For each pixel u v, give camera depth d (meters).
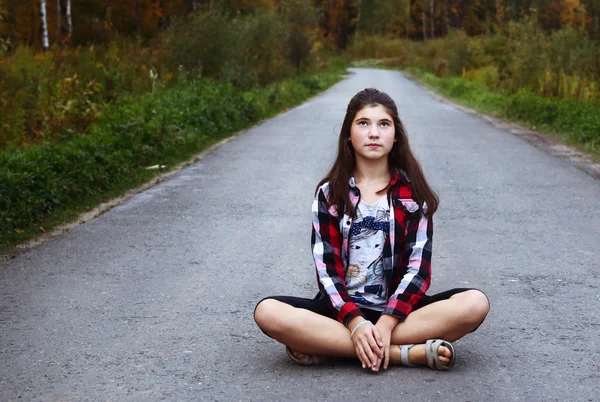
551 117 16.06
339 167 3.55
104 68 16.08
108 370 3.63
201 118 14.50
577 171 10.18
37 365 3.71
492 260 5.75
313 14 40.06
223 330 4.22
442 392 3.28
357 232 3.51
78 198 8.19
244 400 3.24
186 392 3.35
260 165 10.87
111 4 41.47
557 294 4.86
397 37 90.56
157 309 4.62
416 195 3.51
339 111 21.02
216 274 5.45
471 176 9.78
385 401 3.19
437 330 3.47
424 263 3.48
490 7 83.44
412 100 26.11
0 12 20.86
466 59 39.12
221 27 22.58
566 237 6.50
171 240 6.52
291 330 3.46
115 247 6.29
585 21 21.94
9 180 7.15
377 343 3.36
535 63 22.02
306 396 3.26
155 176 10.01
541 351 3.83
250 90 23.58
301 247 6.23
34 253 6.13
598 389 3.33
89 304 4.74
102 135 10.39
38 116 11.43
